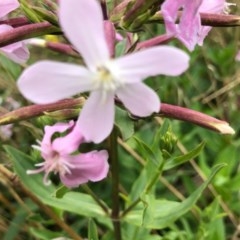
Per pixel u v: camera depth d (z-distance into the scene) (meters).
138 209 0.10
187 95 0.14
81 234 0.12
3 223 0.12
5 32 0.07
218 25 0.07
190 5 0.07
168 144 0.09
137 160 0.13
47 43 0.09
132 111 0.06
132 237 0.11
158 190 0.13
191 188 0.12
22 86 0.05
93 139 0.06
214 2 0.08
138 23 0.07
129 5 0.07
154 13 0.07
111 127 0.06
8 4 0.08
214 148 0.13
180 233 0.11
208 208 0.12
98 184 0.13
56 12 0.08
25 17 0.08
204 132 0.13
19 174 0.10
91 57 0.06
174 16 0.07
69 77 0.05
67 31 0.05
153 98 0.06
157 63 0.05
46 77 0.05
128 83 0.06
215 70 0.14
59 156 0.07
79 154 0.07
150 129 0.13
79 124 0.06
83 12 0.05
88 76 0.06
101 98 0.06
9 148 0.10
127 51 0.08
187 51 0.14
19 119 0.07
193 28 0.07
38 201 0.11
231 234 0.13
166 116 0.07
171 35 0.07
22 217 0.12
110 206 0.13
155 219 0.10
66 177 0.08
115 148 0.09
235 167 0.14
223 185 0.12
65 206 0.10
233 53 0.14
